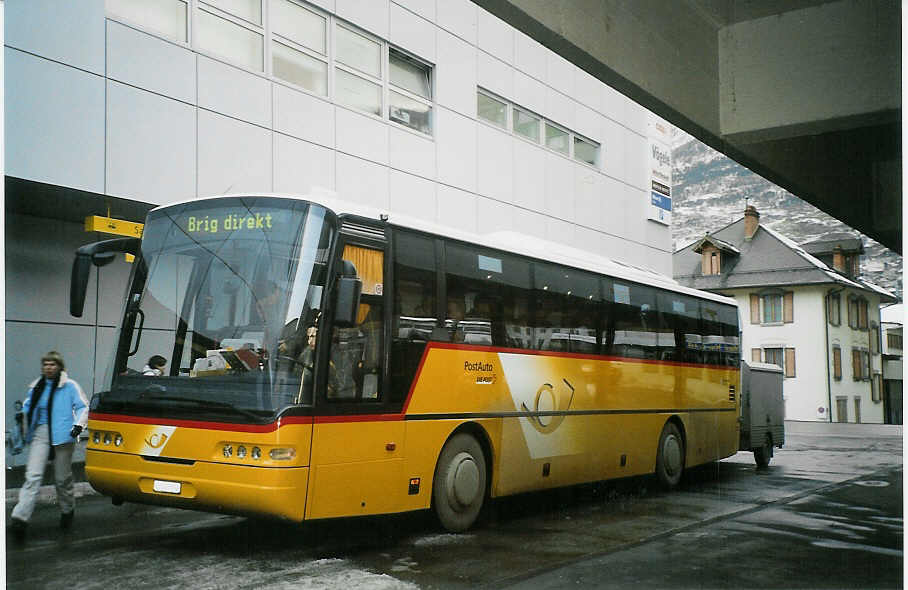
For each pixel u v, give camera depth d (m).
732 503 12.39
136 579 6.80
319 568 7.32
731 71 12.46
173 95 13.52
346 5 16.64
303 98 15.59
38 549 7.96
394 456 8.26
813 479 16.30
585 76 22.73
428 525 9.73
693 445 14.66
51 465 13.12
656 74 11.57
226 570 7.18
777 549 8.59
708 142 13.02
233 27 14.65
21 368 13.35
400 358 8.45
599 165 23.05
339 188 16.19
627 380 12.66
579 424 11.37
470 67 19.41
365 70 17.11
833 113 11.85
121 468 7.78
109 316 14.51
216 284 7.89
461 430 9.37
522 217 20.44
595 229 22.67
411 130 17.83
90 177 12.38
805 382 21.81
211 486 7.32
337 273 7.86
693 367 14.83
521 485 10.19
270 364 7.39
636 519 10.65
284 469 7.17
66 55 12.17
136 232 13.11
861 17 11.65
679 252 24.80
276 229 7.91
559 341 11.09
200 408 7.48
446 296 9.20
